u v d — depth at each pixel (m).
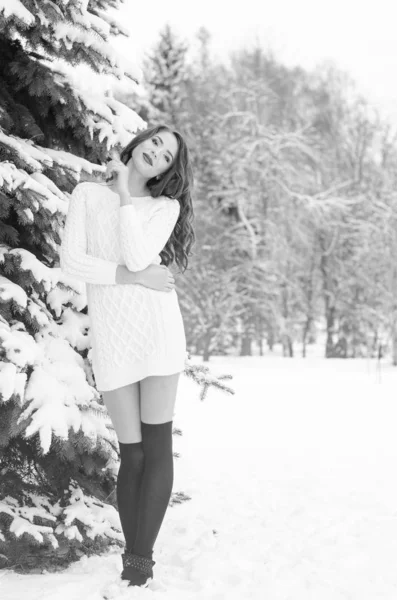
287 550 3.44
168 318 2.83
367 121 32.62
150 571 2.82
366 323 30.77
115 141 3.54
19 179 2.95
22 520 2.93
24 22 2.90
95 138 3.61
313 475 5.70
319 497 4.83
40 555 3.08
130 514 2.87
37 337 3.19
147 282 2.79
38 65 3.40
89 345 3.34
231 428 8.29
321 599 2.77
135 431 2.86
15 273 3.14
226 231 27.12
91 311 2.86
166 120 27.12
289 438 7.62
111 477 3.43
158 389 2.82
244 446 7.10
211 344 29.05
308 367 20.56
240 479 5.51
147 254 2.76
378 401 11.28
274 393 12.34
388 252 27.72
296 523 4.05
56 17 3.01
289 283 28.84
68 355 3.18
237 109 29.52
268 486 5.24
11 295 2.99
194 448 6.94
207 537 3.61
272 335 30.88
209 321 26.33
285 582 2.95
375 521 4.08
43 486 3.34
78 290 3.22
